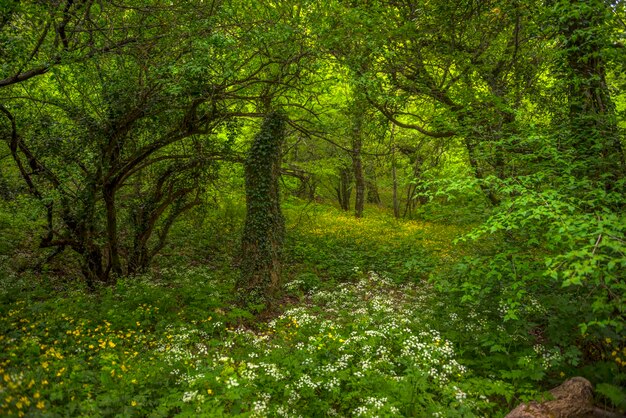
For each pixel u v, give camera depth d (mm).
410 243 16516
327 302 9961
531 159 7332
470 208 8219
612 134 6477
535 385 5773
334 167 21625
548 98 9492
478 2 10055
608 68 7207
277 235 10883
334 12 9438
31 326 7230
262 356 6863
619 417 4820
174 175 12914
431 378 6008
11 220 12164
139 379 5641
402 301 9492
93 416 4574
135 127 10773
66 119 10805
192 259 14453
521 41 9609
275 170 11102
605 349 5980
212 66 8398
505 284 7152
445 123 9367
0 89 9438
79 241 10875
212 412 4746
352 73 9758
